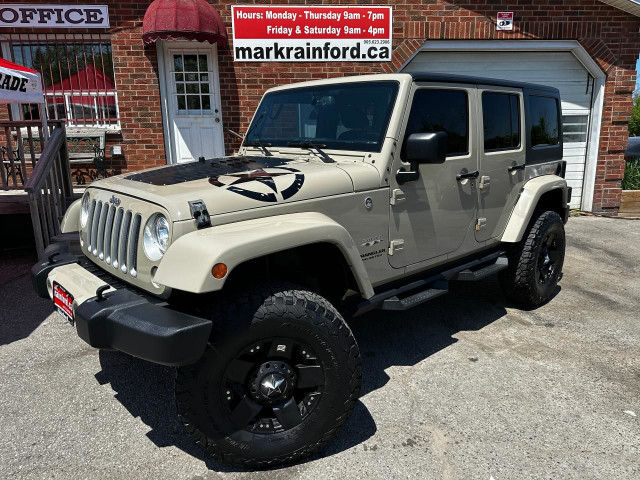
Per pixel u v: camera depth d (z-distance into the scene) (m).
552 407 2.85
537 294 4.31
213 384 2.12
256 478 2.28
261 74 7.73
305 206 2.51
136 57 7.43
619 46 8.32
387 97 2.98
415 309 4.44
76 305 2.29
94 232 2.75
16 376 3.22
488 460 2.40
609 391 3.03
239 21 7.51
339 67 7.85
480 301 4.65
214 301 2.22
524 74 8.47
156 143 7.73
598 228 7.81
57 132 5.94
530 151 4.17
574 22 8.13
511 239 3.91
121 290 2.26
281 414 2.29
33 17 7.18
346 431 2.64
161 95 7.59
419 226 3.12
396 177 2.92
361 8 7.68
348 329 2.36
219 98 7.75
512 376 3.21
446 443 2.53
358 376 2.40
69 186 6.31
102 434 2.62
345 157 3.03
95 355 3.52
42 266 2.86
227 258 2.01
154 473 2.32
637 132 30.69
